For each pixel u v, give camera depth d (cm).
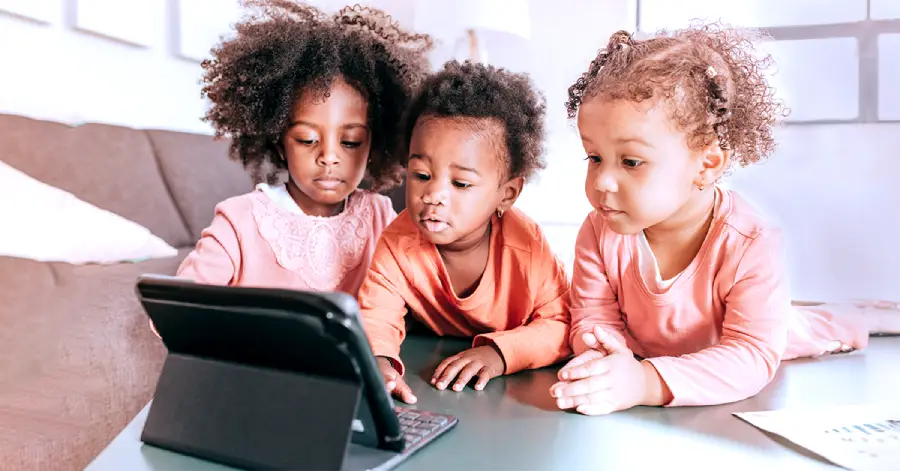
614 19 303
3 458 57
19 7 187
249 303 47
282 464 48
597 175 74
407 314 111
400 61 116
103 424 67
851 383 81
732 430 63
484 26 268
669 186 73
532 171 97
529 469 53
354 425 55
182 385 55
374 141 114
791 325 92
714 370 72
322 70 101
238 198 113
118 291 125
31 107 195
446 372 80
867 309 112
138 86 234
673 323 85
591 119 73
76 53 209
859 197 254
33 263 138
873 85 247
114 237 164
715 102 72
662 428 63
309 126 102
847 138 252
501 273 96
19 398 69
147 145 209
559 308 95
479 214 87
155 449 55
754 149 80
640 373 70
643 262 86
